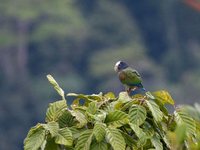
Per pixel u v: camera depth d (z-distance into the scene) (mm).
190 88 99125
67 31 104062
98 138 6852
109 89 96750
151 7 112875
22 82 98062
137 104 7219
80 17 108875
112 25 110750
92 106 7129
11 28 102562
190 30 109938
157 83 98688
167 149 7289
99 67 99500
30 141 6965
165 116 7301
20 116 92125
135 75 7852
